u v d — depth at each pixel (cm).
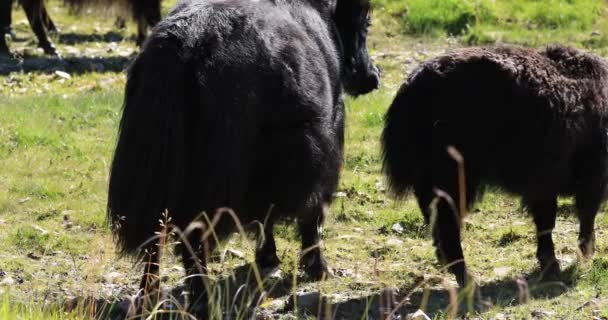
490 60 1139
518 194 1180
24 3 2586
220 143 957
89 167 1641
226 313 1041
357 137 1806
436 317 1050
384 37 2761
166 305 1043
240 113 970
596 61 1214
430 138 1135
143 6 2561
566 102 1159
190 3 1043
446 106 1128
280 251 1312
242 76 979
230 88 967
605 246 1320
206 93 957
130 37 2847
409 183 1173
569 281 1199
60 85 2294
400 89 1171
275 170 1019
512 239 1363
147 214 961
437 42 2731
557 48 1211
